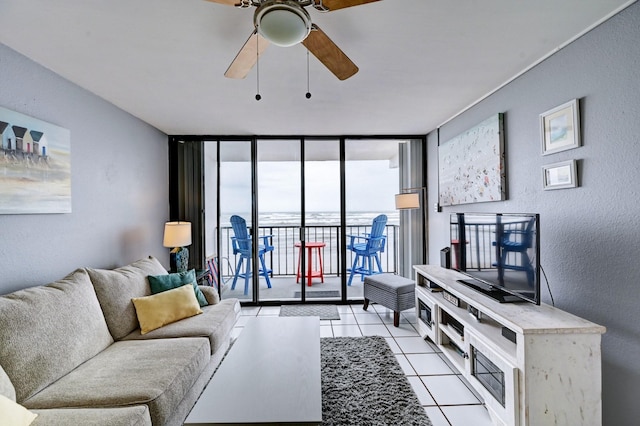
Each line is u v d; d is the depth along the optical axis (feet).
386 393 6.98
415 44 6.32
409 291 11.35
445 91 8.84
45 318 5.47
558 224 6.59
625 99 5.15
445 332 8.47
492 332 6.58
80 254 8.27
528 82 7.45
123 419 4.37
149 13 5.21
